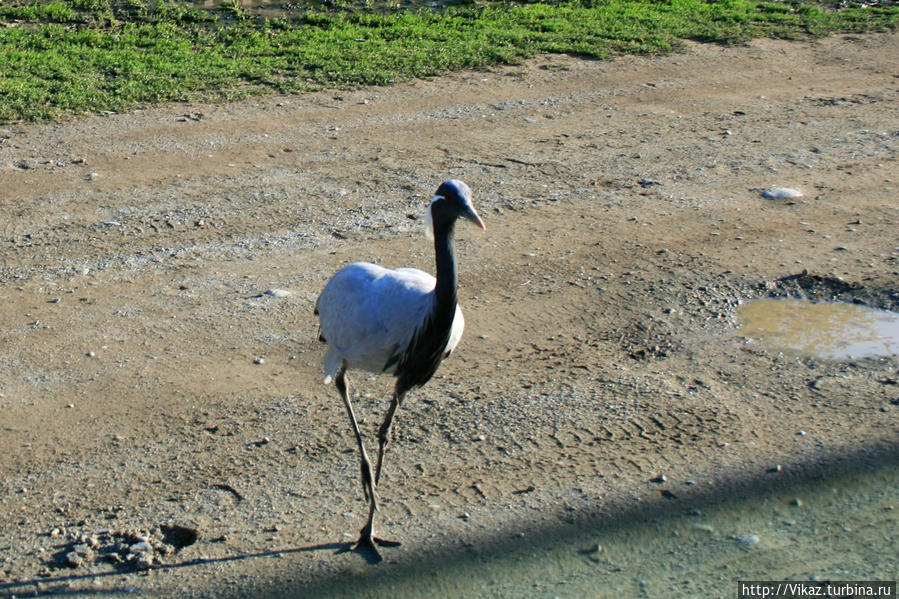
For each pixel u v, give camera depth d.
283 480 5.89
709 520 5.55
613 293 8.56
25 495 5.67
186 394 6.84
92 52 14.84
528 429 6.47
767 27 18.64
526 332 7.87
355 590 4.95
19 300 8.14
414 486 5.85
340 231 9.72
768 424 6.56
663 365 7.39
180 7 17.92
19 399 6.72
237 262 9.00
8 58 14.27
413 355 5.41
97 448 6.17
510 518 5.54
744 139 12.78
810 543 5.37
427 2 19.69
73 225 9.61
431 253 9.27
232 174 11.03
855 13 19.97
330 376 5.71
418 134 12.61
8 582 4.94
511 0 20.22
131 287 8.45
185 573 5.04
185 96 13.46
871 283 8.72
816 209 10.51
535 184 11.11
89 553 5.14
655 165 11.78
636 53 16.73
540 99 14.24
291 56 15.38
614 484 5.88
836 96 14.79
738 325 8.02
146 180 10.77
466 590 4.97
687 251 9.41
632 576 5.09
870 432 6.46
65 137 11.85
